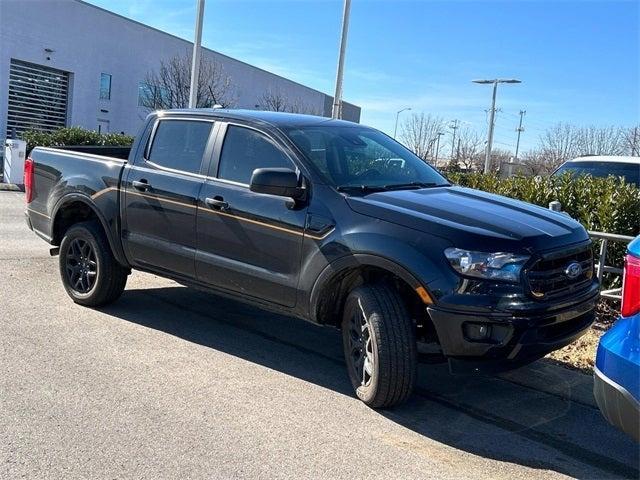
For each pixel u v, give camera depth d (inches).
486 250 151.7
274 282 186.2
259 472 133.9
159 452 139.7
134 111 1491.1
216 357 203.8
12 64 1192.8
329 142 199.6
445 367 208.5
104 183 233.9
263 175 175.3
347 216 171.2
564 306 159.3
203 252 204.1
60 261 253.6
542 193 301.1
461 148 2185.0
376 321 162.1
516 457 148.4
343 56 613.6
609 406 117.8
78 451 138.2
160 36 1545.3
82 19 1331.2
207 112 217.6
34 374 179.3
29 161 269.9
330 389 182.7
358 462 140.9
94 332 220.1
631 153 1443.2
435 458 145.3
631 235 269.0
